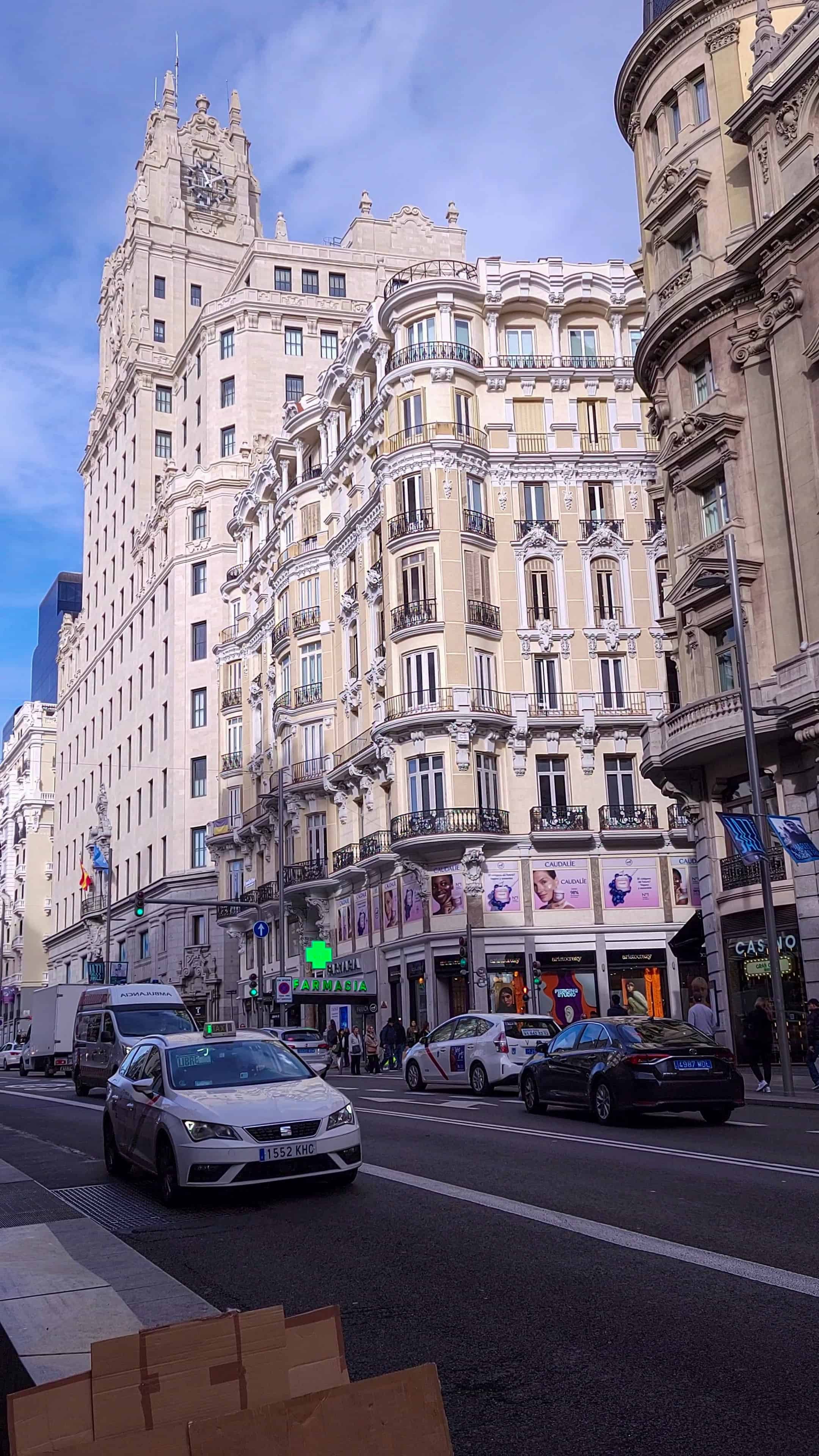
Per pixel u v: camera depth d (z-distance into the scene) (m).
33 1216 9.97
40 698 137.62
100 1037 27.84
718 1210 9.20
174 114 87.12
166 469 75.12
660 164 31.73
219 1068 11.65
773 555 27.05
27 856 115.38
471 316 45.56
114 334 91.81
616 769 44.12
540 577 44.69
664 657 44.75
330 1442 2.42
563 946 42.34
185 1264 8.02
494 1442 4.65
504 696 43.62
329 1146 10.53
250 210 89.88
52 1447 2.50
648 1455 4.45
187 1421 2.56
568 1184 10.72
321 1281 7.39
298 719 52.78
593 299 45.94
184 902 46.66
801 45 27.14
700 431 29.06
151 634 75.31
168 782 69.44
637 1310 6.41
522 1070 19.58
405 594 43.69
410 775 42.88
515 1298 6.78
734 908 27.88
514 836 42.50
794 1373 5.30
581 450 45.34
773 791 27.44
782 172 27.23
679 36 30.97
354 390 50.38
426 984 42.25
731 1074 16.09
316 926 53.03
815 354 25.45
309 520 54.94
